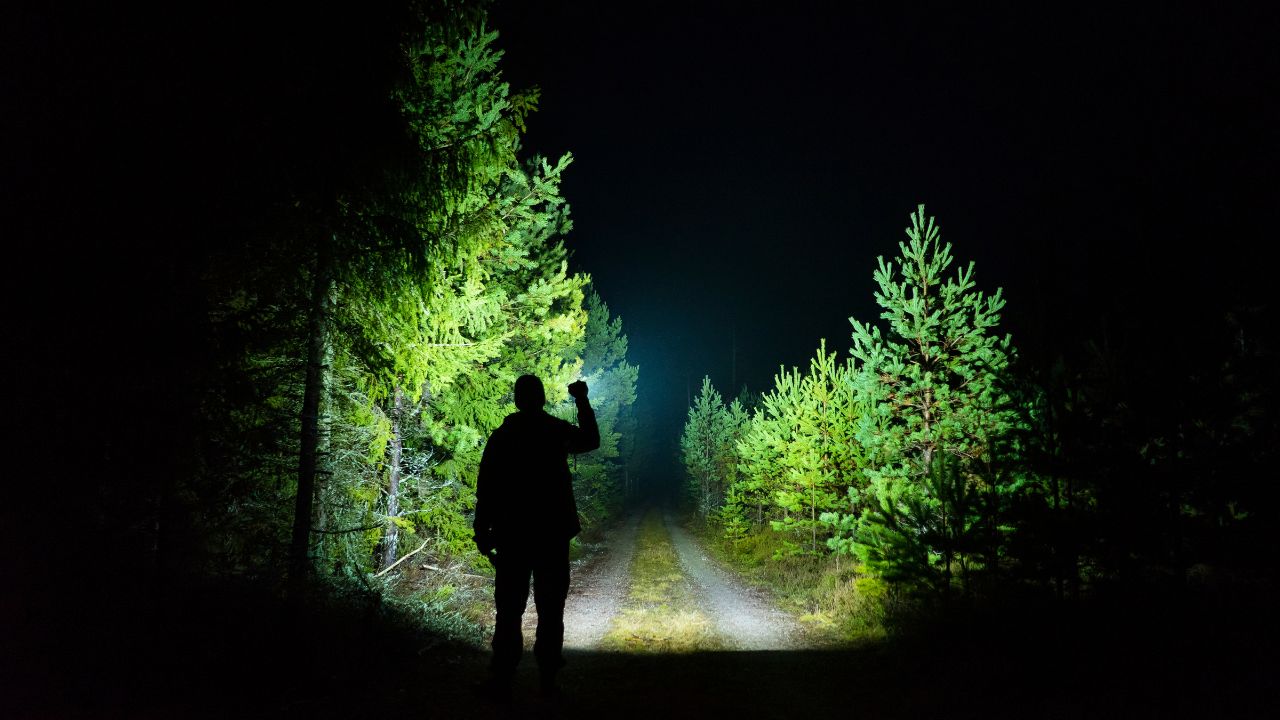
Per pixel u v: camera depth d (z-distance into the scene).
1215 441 5.92
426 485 12.27
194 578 5.53
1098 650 6.04
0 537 4.35
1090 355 7.09
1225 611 5.75
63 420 4.56
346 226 6.43
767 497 22.84
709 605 13.03
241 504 7.33
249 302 6.22
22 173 4.66
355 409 9.36
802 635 9.95
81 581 4.57
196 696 4.34
